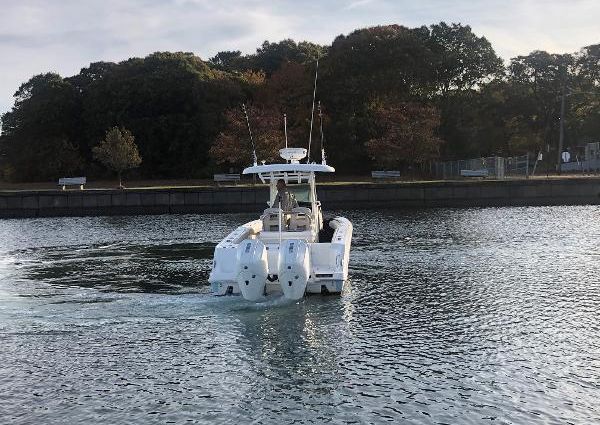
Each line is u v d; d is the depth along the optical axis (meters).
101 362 9.80
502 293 14.17
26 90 69.62
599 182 41.34
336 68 59.47
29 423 7.66
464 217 33.41
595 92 62.31
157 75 65.31
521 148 62.84
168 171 64.19
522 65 64.69
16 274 17.81
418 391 8.48
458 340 10.68
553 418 7.62
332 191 42.09
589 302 13.21
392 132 51.28
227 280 13.02
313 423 7.57
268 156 50.03
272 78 61.16
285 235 14.47
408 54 58.88
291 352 10.12
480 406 7.98
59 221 38.16
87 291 14.89
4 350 10.40
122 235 28.39
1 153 69.50
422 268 17.44
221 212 42.31
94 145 64.81
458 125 60.53
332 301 13.19
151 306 12.94
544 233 25.12
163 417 7.79
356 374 9.13
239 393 8.51
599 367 9.32
